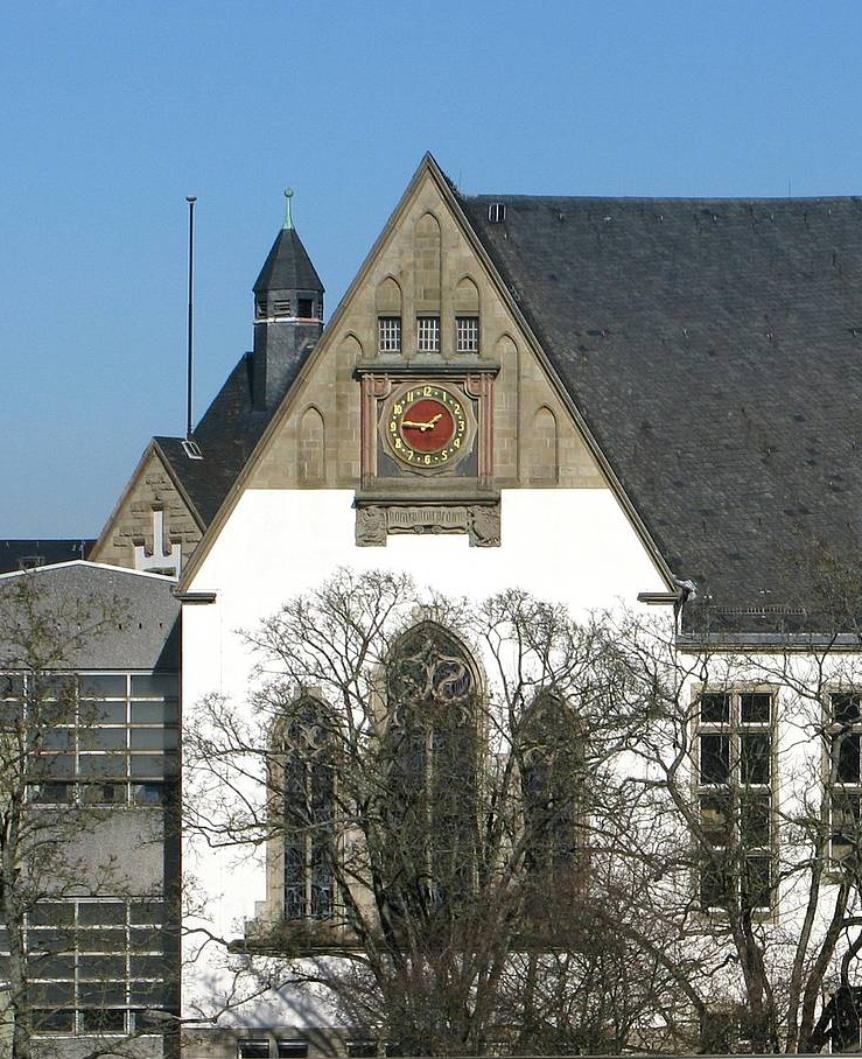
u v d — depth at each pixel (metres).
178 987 104.12
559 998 78.25
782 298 117.19
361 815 90.69
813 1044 81.69
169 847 109.31
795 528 109.38
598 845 85.56
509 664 102.12
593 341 114.00
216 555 103.50
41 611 111.06
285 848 101.81
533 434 103.69
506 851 88.75
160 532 129.25
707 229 118.56
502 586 103.44
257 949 98.00
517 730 88.31
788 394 114.12
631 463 110.50
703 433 112.12
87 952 99.06
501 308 103.75
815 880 83.12
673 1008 79.12
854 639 102.62
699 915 86.75
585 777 88.56
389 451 103.75
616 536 103.31
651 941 81.06
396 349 104.06
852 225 120.00
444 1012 79.81
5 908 91.56
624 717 89.38
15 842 92.06
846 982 83.25
